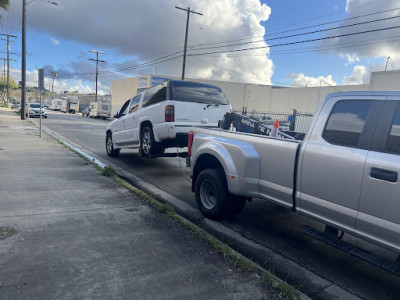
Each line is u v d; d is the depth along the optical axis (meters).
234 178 4.34
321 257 3.94
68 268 3.09
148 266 3.23
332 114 3.36
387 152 2.82
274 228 4.80
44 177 6.61
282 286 2.97
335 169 3.16
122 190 5.96
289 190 3.69
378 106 3.00
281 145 3.80
